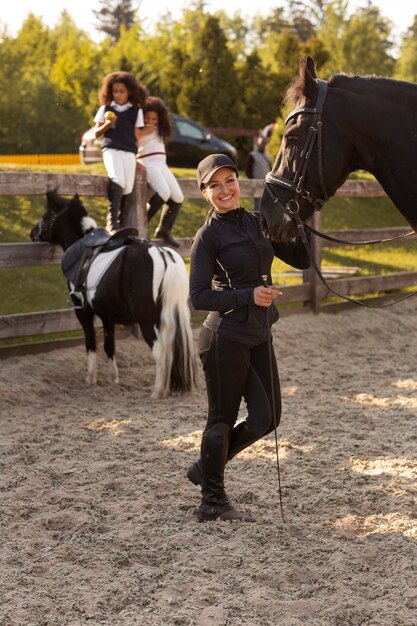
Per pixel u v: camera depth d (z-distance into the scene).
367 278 9.98
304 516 4.13
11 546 3.73
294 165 3.82
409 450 5.18
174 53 29.83
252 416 3.87
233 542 3.70
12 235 10.80
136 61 31.69
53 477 4.68
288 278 10.90
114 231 7.43
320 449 5.22
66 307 9.38
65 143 33.47
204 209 13.04
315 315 9.34
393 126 3.79
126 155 7.59
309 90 3.83
